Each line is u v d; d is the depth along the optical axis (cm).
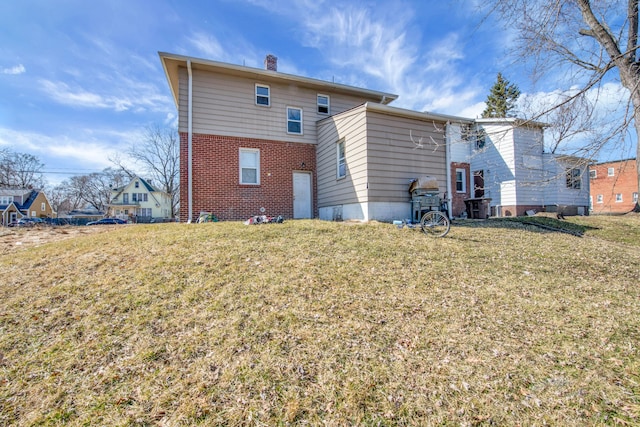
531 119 530
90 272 427
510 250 588
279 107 1144
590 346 269
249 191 1077
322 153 1140
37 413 201
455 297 367
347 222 812
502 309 340
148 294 361
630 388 216
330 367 240
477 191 1527
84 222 2856
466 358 252
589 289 409
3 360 253
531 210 1408
